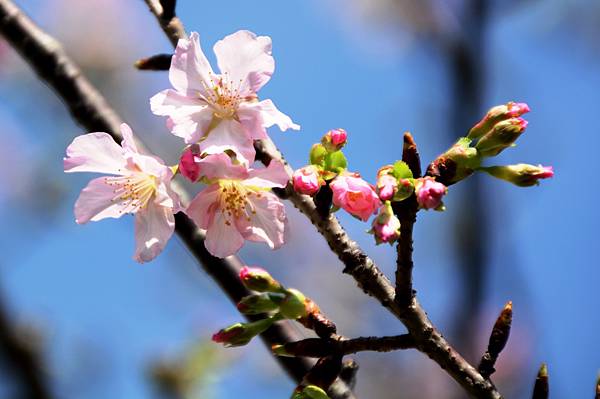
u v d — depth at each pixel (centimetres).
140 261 91
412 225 90
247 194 91
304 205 91
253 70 92
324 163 90
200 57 92
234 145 91
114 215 92
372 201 89
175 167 91
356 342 90
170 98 91
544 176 91
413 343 90
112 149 92
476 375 90
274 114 91
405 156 90
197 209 91
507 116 91
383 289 90
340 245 90
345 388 93
